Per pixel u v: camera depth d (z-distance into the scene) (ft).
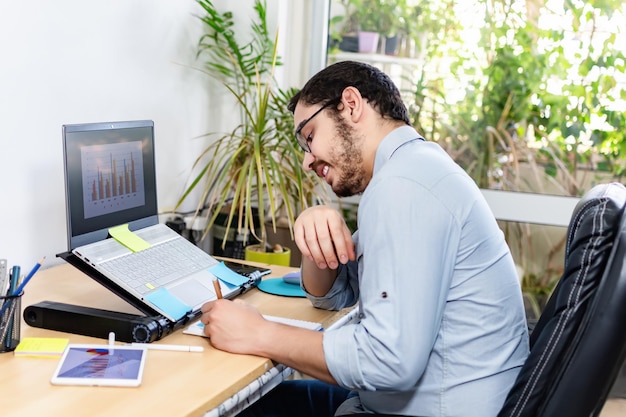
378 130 4.63
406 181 4.12
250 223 7.69
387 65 9.84
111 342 4.58
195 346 4.68
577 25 8.91
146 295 4.98
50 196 6.64
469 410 4.24
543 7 9.02
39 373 4.17
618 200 4.10
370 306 4.08
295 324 5.23
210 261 6.04
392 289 4.01
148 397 3.91
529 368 3.92
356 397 5.02
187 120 8.61
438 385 4.29
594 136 9.00
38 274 6.27
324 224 4.98
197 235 8.13
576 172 9.12
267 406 5.63
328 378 4.28
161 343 4.75
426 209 4.07
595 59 8.89
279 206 8.86
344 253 4.90
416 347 3.97
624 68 8.80
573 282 3.89
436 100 9.61
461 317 4.27
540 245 9.32
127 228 5.73
